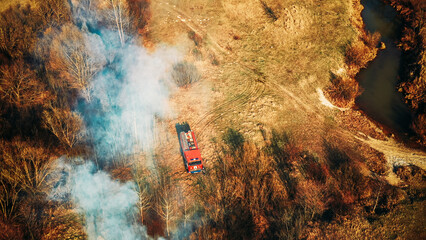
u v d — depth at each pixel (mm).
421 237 55000
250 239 52719
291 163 63625
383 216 57188
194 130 67000
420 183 62500
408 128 71938
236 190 57062
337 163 64812
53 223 50562
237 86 75750
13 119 61375
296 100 74875
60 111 62156
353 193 59938
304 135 69188
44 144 58281
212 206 55469
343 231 54938
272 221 55125
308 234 54156
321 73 80438
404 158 66625
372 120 73500
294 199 58562
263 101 73000
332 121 72312
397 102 77062
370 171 64625
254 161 62156
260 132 67688
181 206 55344
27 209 50375
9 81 63562
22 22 78938
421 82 77500
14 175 50469
